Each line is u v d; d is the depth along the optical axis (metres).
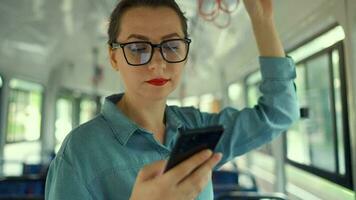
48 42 4.35
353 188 2.11
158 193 0.69
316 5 2.24
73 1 3.04
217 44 4.07
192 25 3.40
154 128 1.08
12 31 3.64
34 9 3.22
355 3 1.83
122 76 0.96
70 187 0.87
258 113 1.27
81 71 6.16
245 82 4.63
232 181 3.73
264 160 4.32
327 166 2.64
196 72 5.55
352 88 1.93
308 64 2.87
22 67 4.64
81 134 0.94
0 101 4.21
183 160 0.70
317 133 2.80
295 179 3.32
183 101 5.81
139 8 0.92
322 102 2.69
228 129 1.23
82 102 6.57
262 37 1.31
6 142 4.36
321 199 2.73
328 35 2.46
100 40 4.48
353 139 1.97
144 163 0.96
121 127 0.97
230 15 3.01
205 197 1.06
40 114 5.64
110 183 0.92
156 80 0.92
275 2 2.70
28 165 4.44
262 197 2.47
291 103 1.31
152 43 0.91
